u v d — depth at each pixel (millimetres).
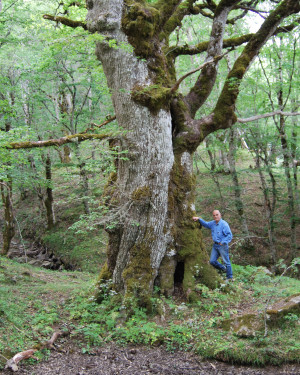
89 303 6168
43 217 16500
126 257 6180
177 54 8039
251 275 7426
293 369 4215
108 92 6738
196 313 5758
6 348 4441
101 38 5406
